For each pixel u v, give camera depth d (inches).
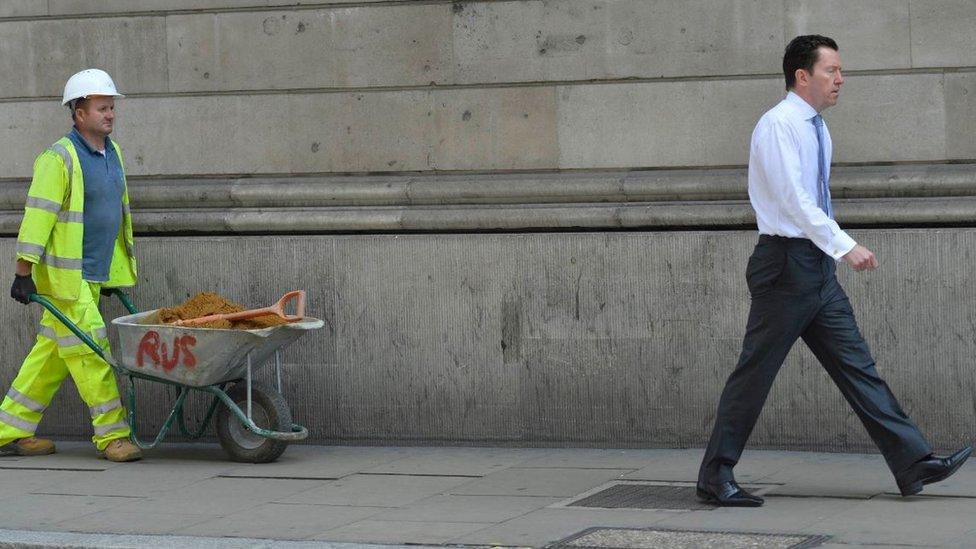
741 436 658.2
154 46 902.4
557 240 818.2
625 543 596.4
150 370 800.3
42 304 812.0
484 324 834.2
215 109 895.7
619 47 821.9
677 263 797.9
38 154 924.0
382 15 863.1
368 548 603.5
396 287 848.9
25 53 921.5
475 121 850.1
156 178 909.8
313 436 869.8
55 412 913.5
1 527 672.4
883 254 761.0
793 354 779.4
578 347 818.2
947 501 653.3
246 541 624.1
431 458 813.2
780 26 792.3
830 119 788.6
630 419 812.0
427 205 856.3
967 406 753.0
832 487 692.7
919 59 771.4
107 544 629.6
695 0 807.1
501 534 621.6
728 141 806.5
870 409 650.8
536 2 834.8
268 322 807.7
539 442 829.8
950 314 753.0
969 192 761.6
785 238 636.1
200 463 818.8
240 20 887.1
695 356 798.5
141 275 895.1
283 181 884.6
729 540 592.7
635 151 824.3
